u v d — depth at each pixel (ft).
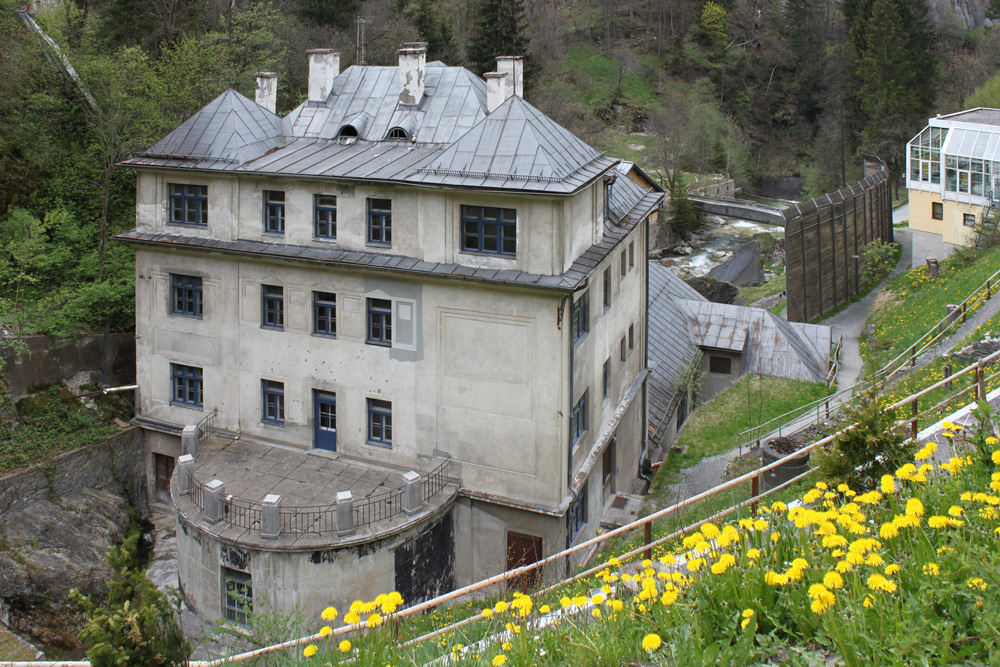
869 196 223.71
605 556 87.61
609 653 31.99
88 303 114.01
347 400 96.89
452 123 98.78
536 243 84.89
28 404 106.52
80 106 137.90
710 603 32.83
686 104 392.06
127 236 103.14
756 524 36.78
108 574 96.78
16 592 90.89
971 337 116.26
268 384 101.45
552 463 88.28
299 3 236.84
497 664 32.50
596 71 423.64
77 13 172.76
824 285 202.39
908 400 55.36
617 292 109.70
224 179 98.07
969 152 197.67
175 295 104.83
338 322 95.40
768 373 151.12
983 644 27.43
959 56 372.79
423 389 92.68
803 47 432.25
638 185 123.03
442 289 89.45
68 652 90.43
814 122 427.74
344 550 83.15
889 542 33.78
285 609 83.30
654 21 456.86
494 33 272.92
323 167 94.07
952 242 205.05
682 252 290.56
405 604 87.81
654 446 127.34
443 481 93.20
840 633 27.96
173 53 156.56
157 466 111.55
